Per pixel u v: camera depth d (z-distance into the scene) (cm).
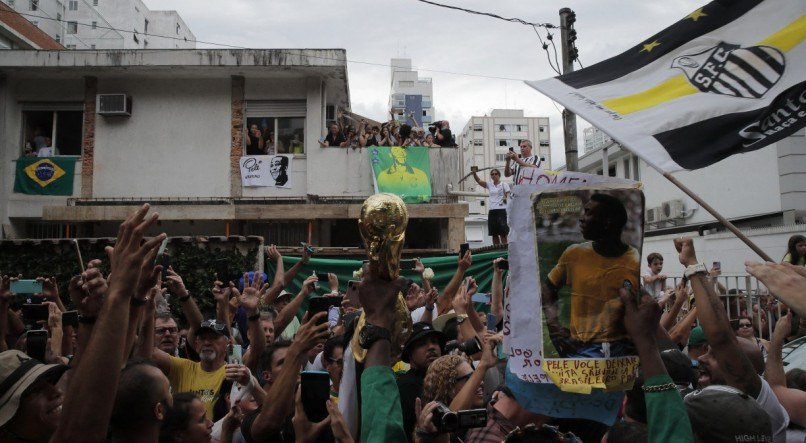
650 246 1734
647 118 360
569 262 217
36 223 1634
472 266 1062
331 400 244
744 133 346
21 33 2158
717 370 336
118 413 252
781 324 364
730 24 382
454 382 332
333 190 1583
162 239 220
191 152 1616
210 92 1634
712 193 1869
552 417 255
